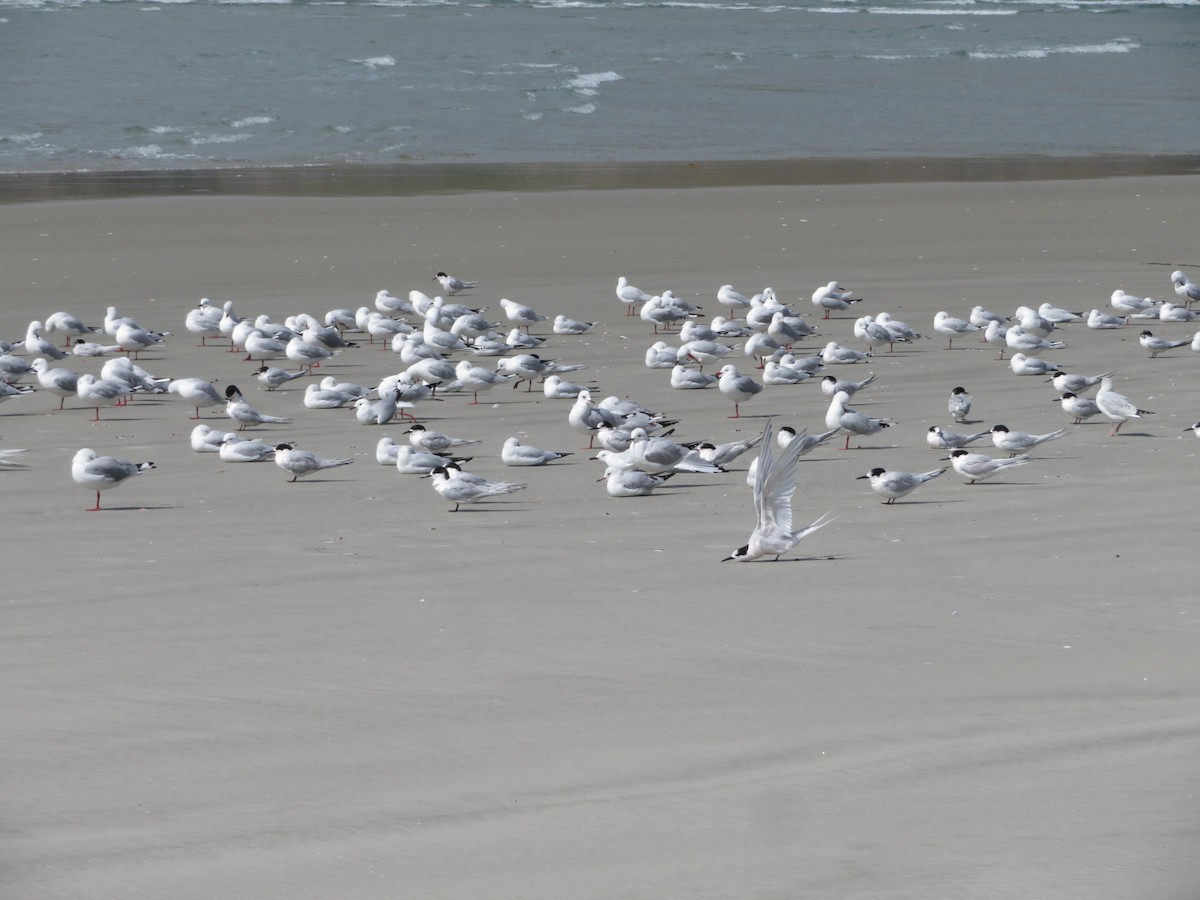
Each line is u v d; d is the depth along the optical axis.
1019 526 16.34
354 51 77.88
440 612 13.76
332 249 36.44
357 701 11.62
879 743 10.62
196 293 31.97
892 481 17.28
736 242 37.78
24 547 16.09
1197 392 23.38
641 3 110.81
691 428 21.64
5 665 12.48
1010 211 42.03
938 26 101.25
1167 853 8.77
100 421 22.75
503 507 17.77
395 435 21.77
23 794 10.09
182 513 17.55
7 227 37.59
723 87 70.19
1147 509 16.89
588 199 43.03
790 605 13.77
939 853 8.91
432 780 10.20
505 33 88.44
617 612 13.67
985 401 23.22
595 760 10.46
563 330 28.75
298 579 14.84
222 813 9.76
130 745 10.88
